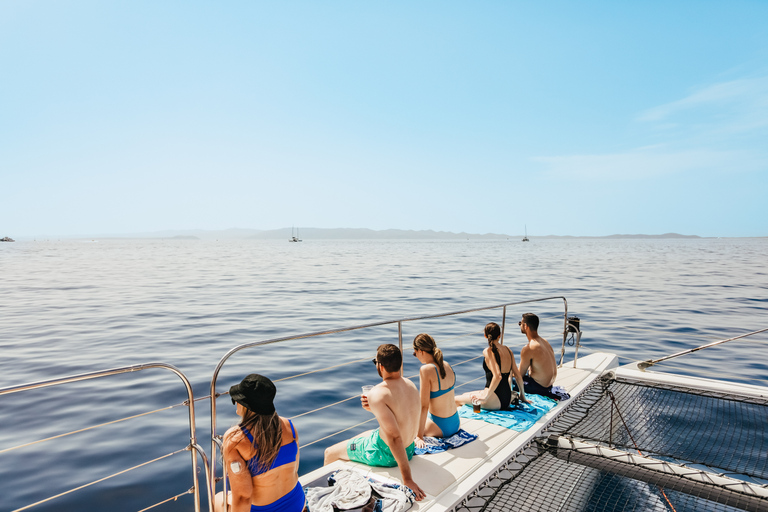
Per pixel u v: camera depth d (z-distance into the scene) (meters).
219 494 3.04
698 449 4.06
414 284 25.88
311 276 32.09
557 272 35.22
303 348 10.93
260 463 2.38
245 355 10.17
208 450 5.56
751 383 8.44
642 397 5.29
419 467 3.52
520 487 3.36
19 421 6.50
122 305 18.05
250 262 52.25
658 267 41.75
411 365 9.65
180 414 6.77
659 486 3.37
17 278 31.06
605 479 3.59
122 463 5.24
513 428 4.27
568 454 3.80
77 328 13.33
